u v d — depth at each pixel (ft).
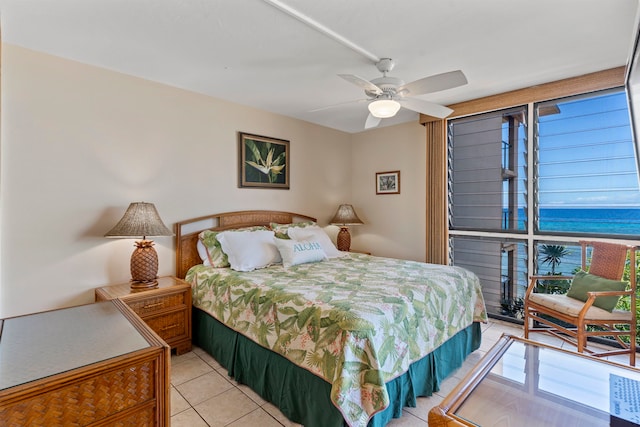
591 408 4.57
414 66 8.26
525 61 8.03
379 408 4.95
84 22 6.28
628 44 7.17
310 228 11.91
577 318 7.74
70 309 4.66
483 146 11.65
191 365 8.07
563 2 5.66
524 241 10.59
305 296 6.39
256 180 11.90
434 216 12.27
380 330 5.46
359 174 15.61
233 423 5.95
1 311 7.02
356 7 5.80
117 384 3.13
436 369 7.01
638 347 8.77
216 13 5.99
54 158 7.68
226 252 9.43
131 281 8.57
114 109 8.59
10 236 7.13
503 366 5.35
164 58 7.87
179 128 9.87
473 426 3.74
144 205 8.31
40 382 2.72
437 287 7.54
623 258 8.10
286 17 6.13
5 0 5.53
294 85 9.65
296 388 5.88
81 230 8.09
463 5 5.74
